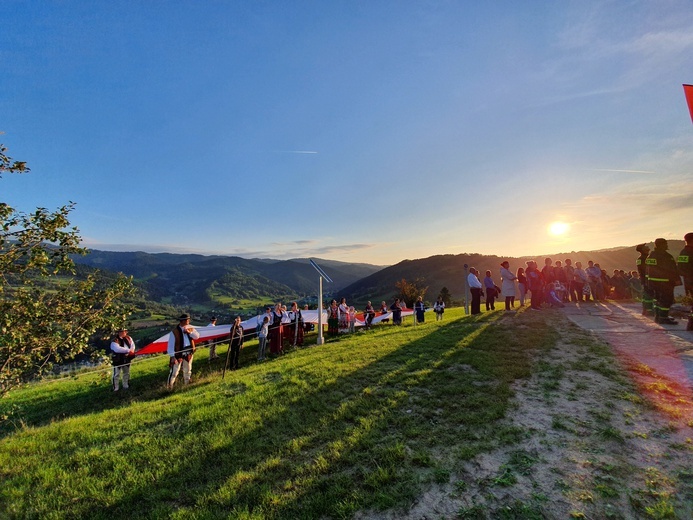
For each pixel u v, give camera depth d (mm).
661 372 5738
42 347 6891
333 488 3852
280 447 4945
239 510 3658
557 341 8492
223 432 5551
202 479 4418
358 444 4742
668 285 8977
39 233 6879
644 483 3369
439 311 20938
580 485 3436
